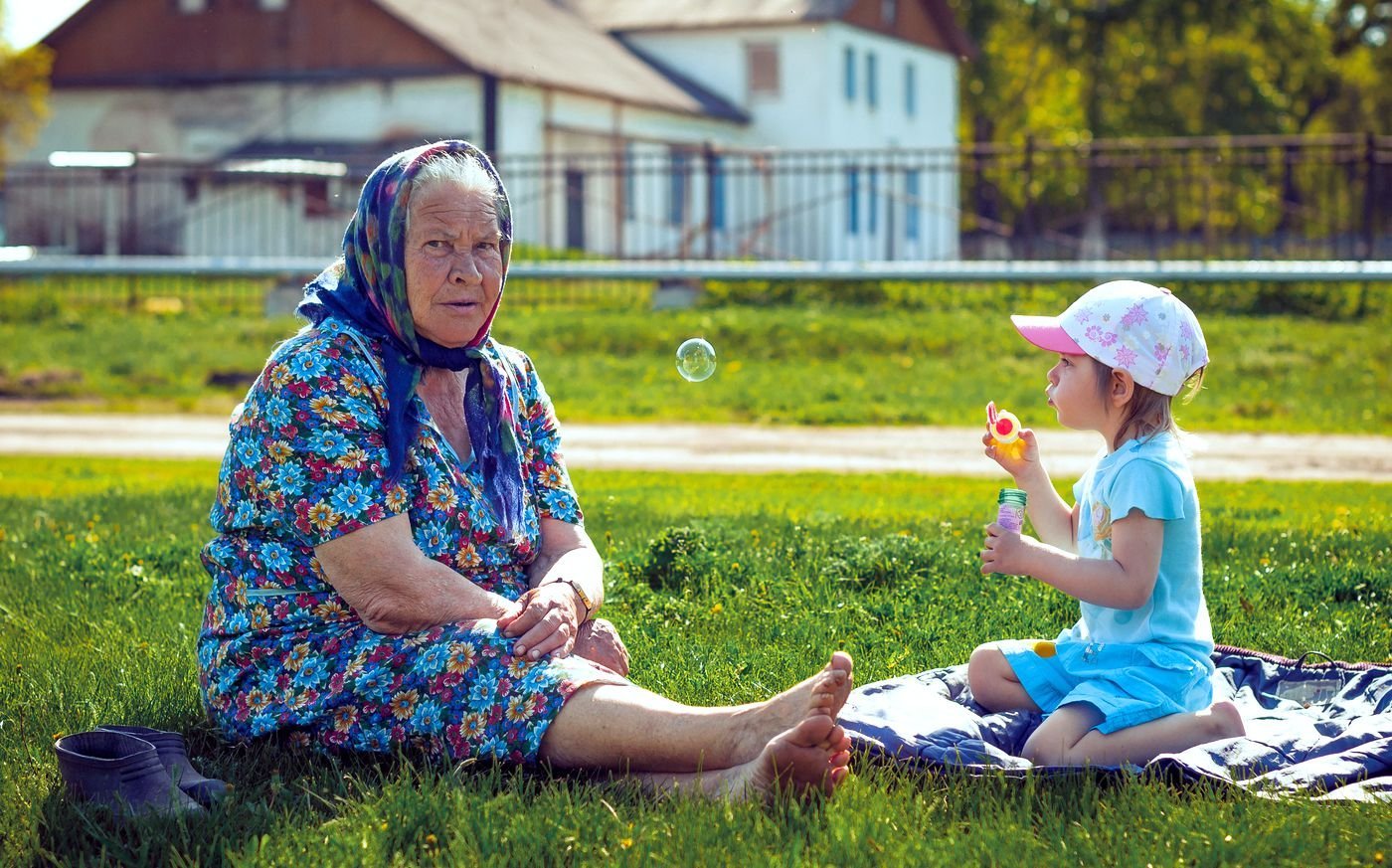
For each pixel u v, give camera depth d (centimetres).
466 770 316
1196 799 299
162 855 278
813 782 289
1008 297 1723
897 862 271
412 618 324
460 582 327
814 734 283
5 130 3003
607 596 507
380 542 321
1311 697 382
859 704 354
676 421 1206
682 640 453
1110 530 340
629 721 303
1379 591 511
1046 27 4378
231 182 2688
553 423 375
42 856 280
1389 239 2614
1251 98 4575
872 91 3841
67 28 3109
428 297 328
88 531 646
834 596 508
